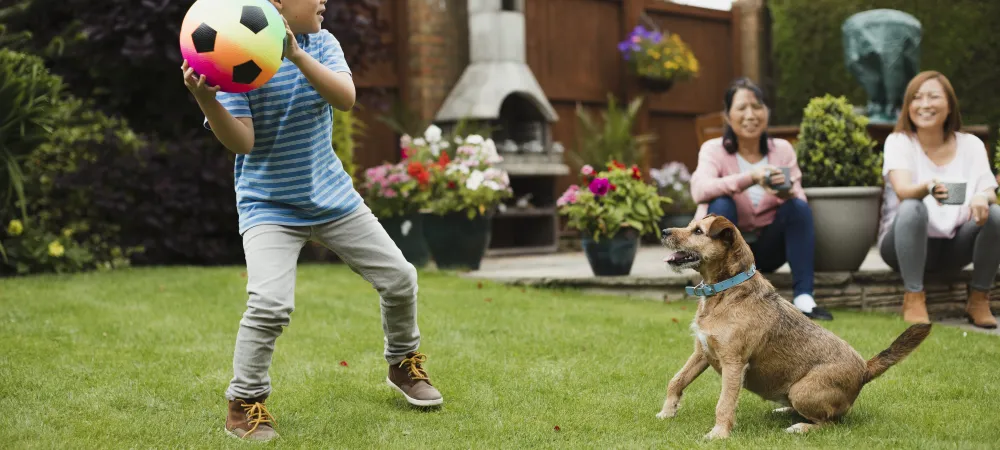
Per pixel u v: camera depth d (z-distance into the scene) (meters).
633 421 2.89
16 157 6.19
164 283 5.72
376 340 4.16
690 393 3.27
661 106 10.44
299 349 3.96
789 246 4.94
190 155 7.06
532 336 4.25
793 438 2.64
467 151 6.99
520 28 8.52
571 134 9.73
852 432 2.69
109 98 7.50
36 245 6.32
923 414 2.89
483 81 8.30
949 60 10.09
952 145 4.84
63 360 3.60
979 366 3.58
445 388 3.31
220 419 2.87
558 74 9.49
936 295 5.12
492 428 2.78
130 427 2.73
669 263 2.88
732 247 2.82
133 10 6.74
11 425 2.71
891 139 4.89
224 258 7.29
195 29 2.37
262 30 2.40
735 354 2.74
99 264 6.67
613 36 10.02
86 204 6.83
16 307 4.71
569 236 9.36
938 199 4.39
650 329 4.42
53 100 6.29
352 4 7.41
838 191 5.15
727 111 4.95
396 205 7.03
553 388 3.30
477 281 6.09
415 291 2.95
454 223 6.75
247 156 2.76
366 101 7.82
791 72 11.18
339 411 3.00
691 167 10.91
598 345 4.06
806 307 4.84
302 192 2.71
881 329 4.47
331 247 2.86
